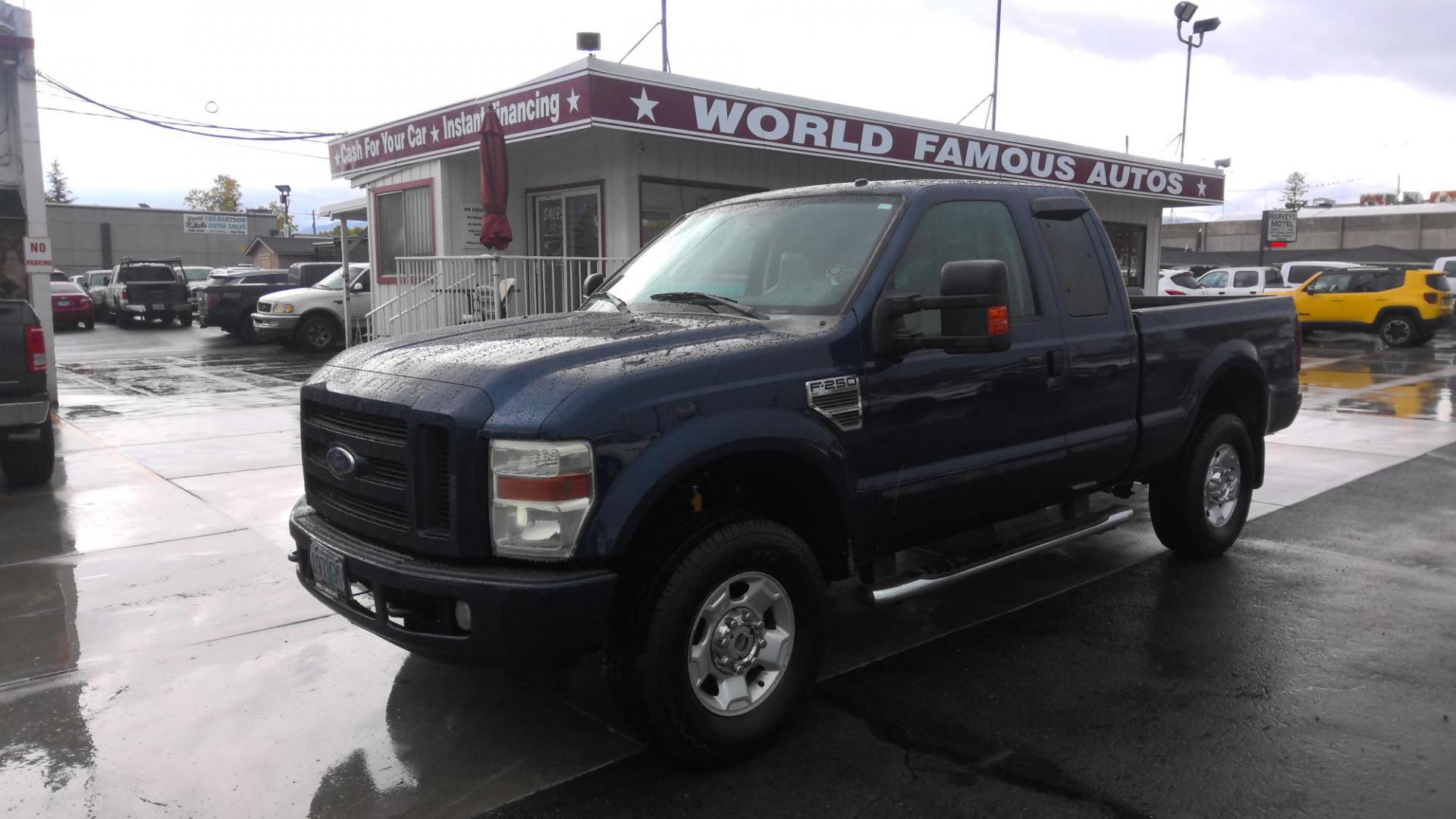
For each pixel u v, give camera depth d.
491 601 3.08
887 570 4.11
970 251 4.37
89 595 5.29
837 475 3.70
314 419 3.92
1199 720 3.82
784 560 3.56
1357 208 62.31
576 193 13.34
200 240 59.69
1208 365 5.48
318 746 3.68
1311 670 4.27
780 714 3.60
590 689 4.16
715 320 3.94
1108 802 3.26
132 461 8.75
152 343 22.67
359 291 20.39
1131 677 4.22
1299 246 61.88
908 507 4.01
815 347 3.68
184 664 4.41
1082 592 5.32
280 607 5.12
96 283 34.00
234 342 22.84
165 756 3.61
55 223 54.94
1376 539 6.31
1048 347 4.51
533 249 14.20
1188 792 3.31
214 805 3.29
